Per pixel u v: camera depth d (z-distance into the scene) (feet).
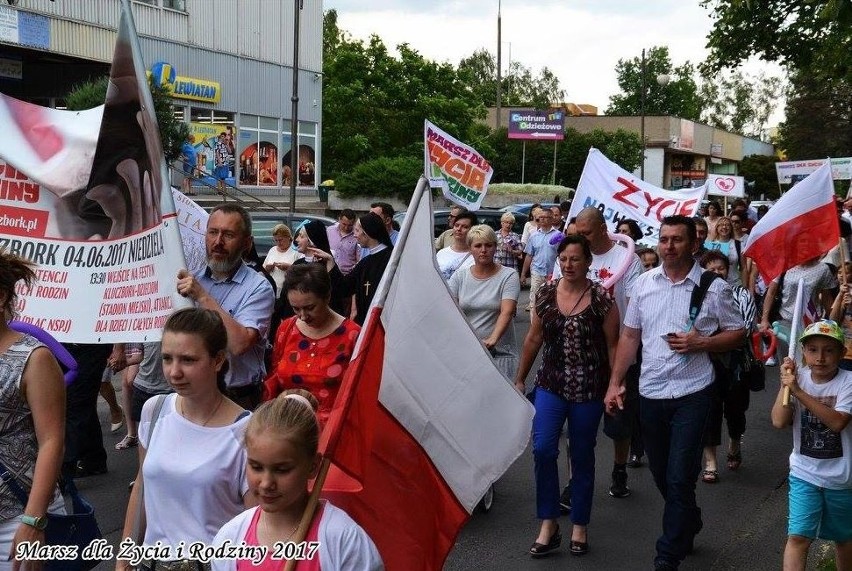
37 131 14.80
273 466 8.77
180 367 10.71
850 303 21.07
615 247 21.65
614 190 34.40
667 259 17.61
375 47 140.67
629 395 21.40
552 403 18.48
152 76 73.46
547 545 18.63
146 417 11.36
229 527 9.46
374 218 28.14
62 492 12.36
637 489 23.20
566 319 18.22
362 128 140.67
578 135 186.60
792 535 15.10
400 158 116.78
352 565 9.12
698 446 17.25
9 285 11.33
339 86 139.54
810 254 21.40
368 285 25.14
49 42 81.61
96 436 22.76
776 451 27.17
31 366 11.15
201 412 11.02
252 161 111.55
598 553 18.88
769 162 214.69
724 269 27.58
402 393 11.00
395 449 10.88
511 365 21.71
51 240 14.76
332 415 9.81
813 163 87.61
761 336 25.79
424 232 11.16
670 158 229.86
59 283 14.73
